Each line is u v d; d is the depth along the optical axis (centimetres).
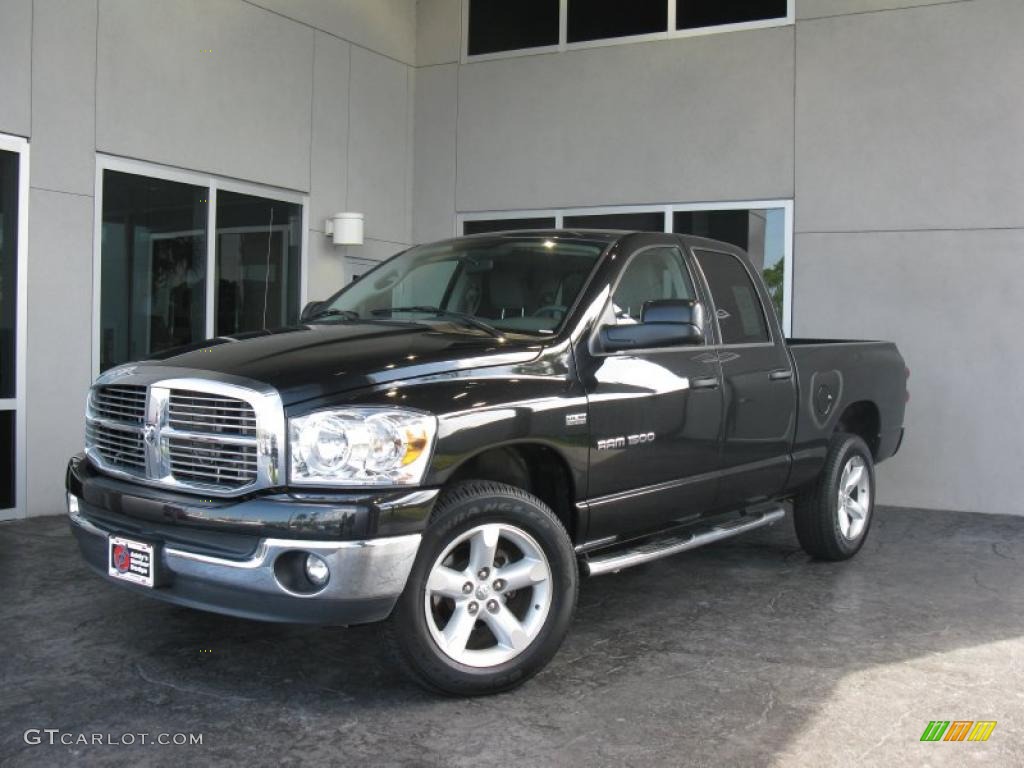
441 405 345
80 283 693
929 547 645
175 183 766
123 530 361
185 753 311
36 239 668
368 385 341
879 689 376
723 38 866
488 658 360
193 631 435
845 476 589
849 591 527
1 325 655
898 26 800
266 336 400
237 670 387
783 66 843
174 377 354
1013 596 519
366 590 322
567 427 386
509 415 363
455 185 991
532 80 950
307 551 320
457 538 348
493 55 968
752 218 860
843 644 433
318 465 327
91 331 700
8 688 365
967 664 407
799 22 835
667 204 894
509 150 963
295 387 334
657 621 467
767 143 851
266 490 331
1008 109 766
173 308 766
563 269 441
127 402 379
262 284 847
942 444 792
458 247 493
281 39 849
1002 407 774
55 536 616
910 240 800
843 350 586
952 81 784
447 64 992
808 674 393
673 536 470
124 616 455
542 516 369
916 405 799
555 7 939
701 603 500
